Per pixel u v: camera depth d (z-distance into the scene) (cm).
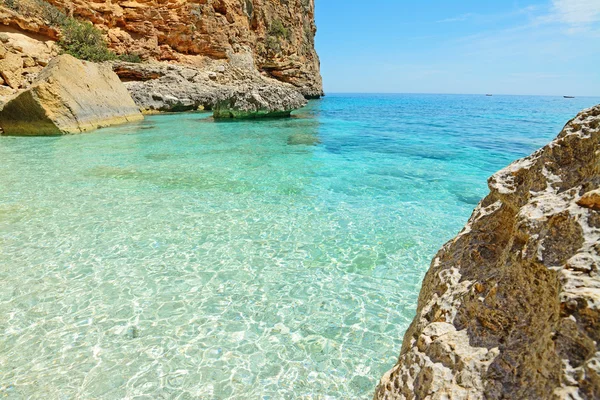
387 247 573
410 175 1006
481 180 958
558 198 177
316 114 3006
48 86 1551
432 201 789
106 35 3238
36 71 2297
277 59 5006
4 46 2184
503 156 1282
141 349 351
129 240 582
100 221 653
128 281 467
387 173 1027
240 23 4250
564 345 123
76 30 2803
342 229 640
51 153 1212
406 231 634
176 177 948
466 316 184
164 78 3008
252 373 325
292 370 329
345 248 569
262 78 4066
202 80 3278
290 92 2672
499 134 1900
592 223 146
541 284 152
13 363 330
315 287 462
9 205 722
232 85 3494
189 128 1895
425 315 218
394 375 199
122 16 3341
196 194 816
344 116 2933
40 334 367
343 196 820
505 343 156
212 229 632
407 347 216
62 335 367
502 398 139
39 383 309
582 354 118
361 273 497
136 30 3403
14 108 1508
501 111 4106
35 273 479
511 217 213
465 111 4038
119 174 963
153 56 3500
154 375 320
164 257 531
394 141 1619
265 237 604
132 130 1784
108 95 2017
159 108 2809
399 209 739
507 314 165
